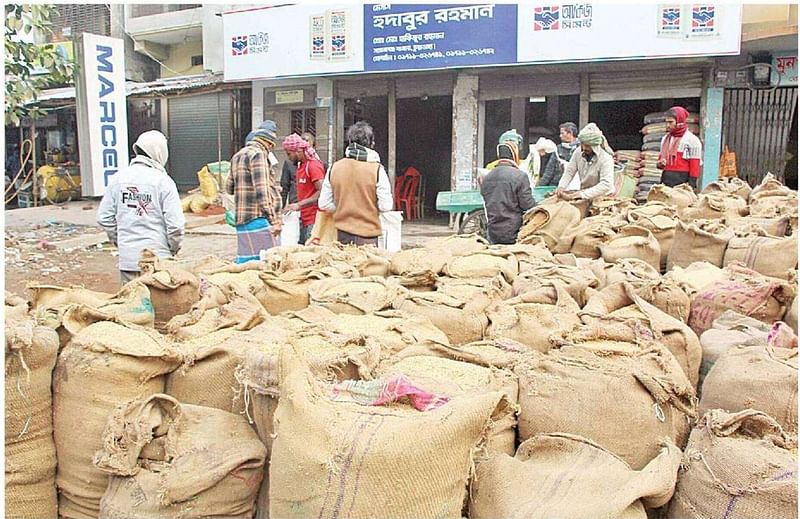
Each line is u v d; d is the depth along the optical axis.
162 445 2.27
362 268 4.22
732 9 11.45
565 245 5.29
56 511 2.43
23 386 2.30
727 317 3.21
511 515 1.91
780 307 3.33
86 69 9.30
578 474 2.04
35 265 10.63
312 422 1.92
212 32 17.27
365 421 1.91
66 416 2.38
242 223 6.20
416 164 17.28
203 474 2.17
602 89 13.27
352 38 14.34
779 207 5.73
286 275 3.59
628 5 11.98
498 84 13.99
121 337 2.45
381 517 1.81
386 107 16.69
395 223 6.46
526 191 6.16
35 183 19.08
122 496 2.21
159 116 18.91
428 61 13.66
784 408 2.35
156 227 5.10
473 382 2.30
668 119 8.41
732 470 1.99
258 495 2.28
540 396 2.34
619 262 4.12
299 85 15.80
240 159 6.15
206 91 16.78
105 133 9.47
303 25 14.80
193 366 2.50
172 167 18.94
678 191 6.93
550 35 12.58
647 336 2.73
